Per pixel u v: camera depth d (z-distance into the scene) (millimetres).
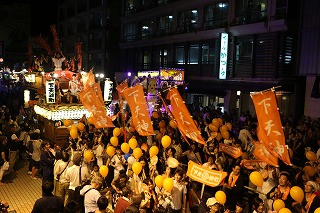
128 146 9969
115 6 42312
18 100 26688
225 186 8305
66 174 9555
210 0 25203
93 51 44844
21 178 13414
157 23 32312
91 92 11492
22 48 56469
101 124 11500
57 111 15094
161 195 8555
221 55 22859
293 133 12922
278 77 19953
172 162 8664
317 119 18219
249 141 12352
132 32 36906
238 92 23891
